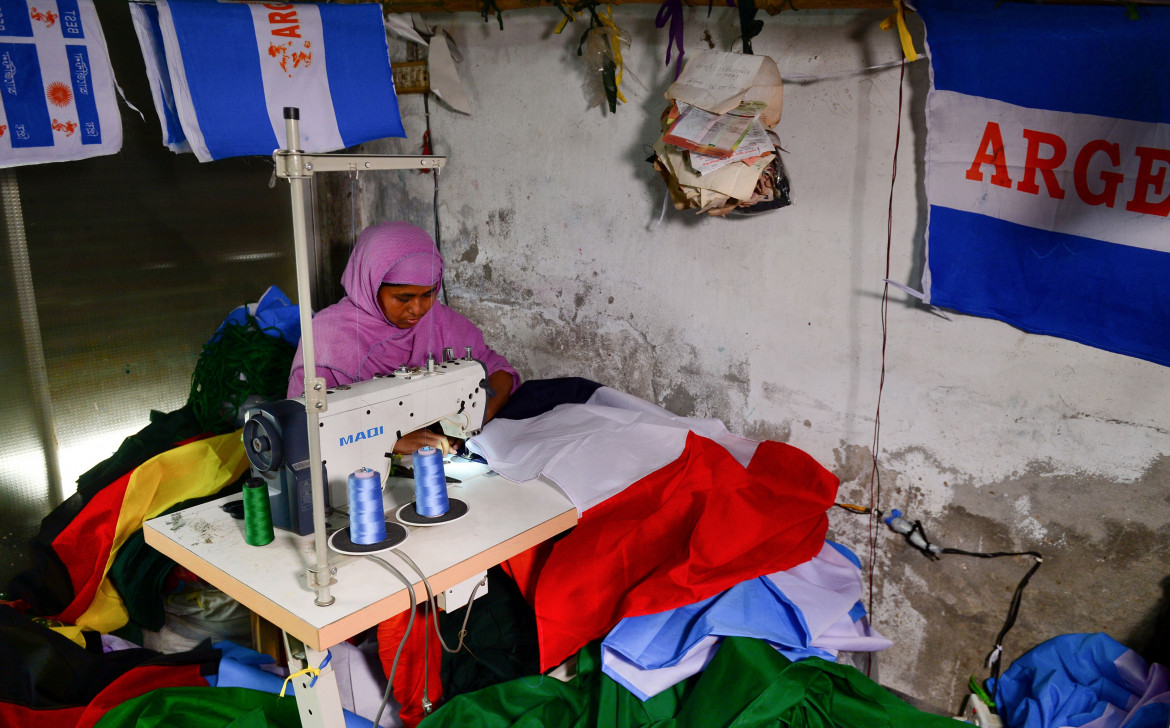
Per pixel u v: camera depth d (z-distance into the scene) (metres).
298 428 1.69
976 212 2.00
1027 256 1.96
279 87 2.43
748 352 2.56
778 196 2.24
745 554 1.99
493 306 3.29
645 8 2.50
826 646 1.87
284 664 1.85
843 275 2.30
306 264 1.37
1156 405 1.89
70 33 2.20
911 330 2.22
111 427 3.21
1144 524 1.96
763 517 2.06
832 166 2.26
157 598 2.52
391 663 1.96
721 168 2.09
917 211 2.13
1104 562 2.04
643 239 2.73
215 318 3.46
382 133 2.70
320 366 2.31
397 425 1.87
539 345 3.17
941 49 1.93
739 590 1.89
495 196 3.14
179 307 3.33
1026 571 2.16
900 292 2.21
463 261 3.34
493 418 2.59
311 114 2.51
